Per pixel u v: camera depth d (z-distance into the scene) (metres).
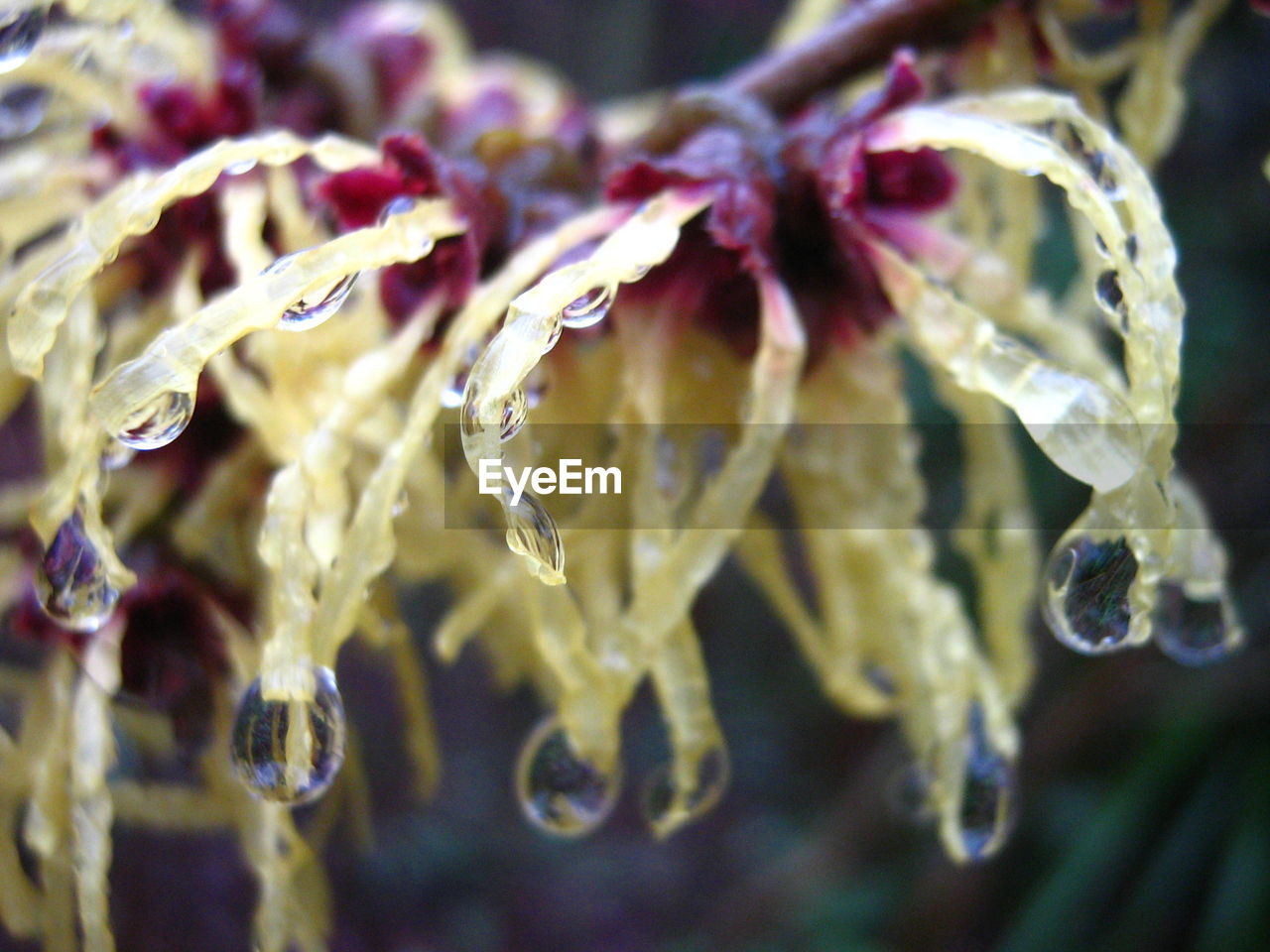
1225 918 0.09
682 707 0.05
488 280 0.05
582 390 0.05
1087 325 0.06
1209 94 0.14
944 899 0.13
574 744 0.05
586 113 0.07
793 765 0.21
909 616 0.06
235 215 0.05
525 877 0.19
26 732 0.06
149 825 0.07
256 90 0.06
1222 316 0.13
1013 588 0.06
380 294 0.05
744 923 0.15
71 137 0.06
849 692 0.06
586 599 0.05
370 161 0.05
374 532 0.05
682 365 0.05
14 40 0.05
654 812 0.05
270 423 0.05
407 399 0.05
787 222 0.05
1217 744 0.10
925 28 0.06
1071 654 0.13
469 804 0.19
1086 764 0.13
